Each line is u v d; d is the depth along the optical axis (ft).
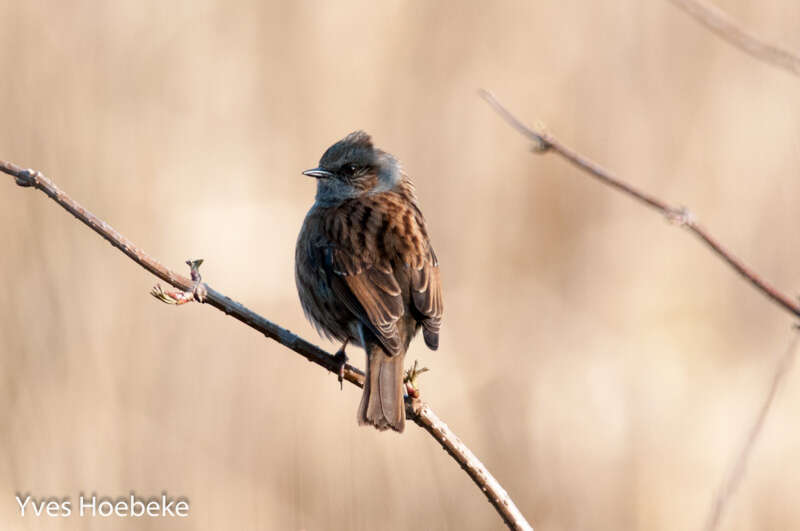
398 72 51.78
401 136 50.90
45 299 39.14
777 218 50.72
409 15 52.37
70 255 40.88
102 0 47.67
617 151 52.03
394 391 24.27
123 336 40.32
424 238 29.07
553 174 50.96
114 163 45.37
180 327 41.39
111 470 36.88
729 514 39.99
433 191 50.62
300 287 29.50
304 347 24.90
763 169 51.49
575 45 52.95
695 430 42.80
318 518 38.96
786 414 43.27
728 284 49.39
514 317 46.85
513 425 42.29
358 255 27.89
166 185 46.42
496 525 39.81
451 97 51.80
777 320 47.93
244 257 45.01
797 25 52.70
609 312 47.88
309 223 29.66
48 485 35.78
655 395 43.86
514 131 51.47
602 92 52.60
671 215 21.13
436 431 23.76
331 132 49.98
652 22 53.01
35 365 38.01
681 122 52.37
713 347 46.65
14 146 43.09
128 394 39.40
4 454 35.91
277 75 50.37
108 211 44.11
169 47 48.88
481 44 52.60
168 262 44.16
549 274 49.24
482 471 23.03
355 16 51.78
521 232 50.21
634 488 40.96
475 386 43.78
